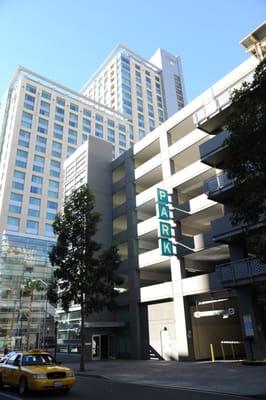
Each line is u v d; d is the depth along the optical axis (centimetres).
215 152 2206
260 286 1978
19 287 6056
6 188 6944
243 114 1021
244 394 1030
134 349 2831
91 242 2353
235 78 2503
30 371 1150
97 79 11881
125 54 11519
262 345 1845
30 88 8262
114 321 3156
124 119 9919
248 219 1039
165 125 3120
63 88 9056
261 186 927
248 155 966
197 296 2589
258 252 1020
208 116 2359
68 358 3133
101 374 1825
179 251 2620
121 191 3566
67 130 8400
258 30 2278
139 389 1244
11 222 6756
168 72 12269
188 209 2652
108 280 2331
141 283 3269
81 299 2238
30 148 7612
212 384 1260
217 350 2541
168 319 2658
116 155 8988
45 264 6506
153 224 2978
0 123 8606
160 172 3195
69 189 3862
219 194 2167
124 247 3397
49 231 7156
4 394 1163
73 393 1166
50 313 6041
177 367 1989
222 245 2322
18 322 5784
